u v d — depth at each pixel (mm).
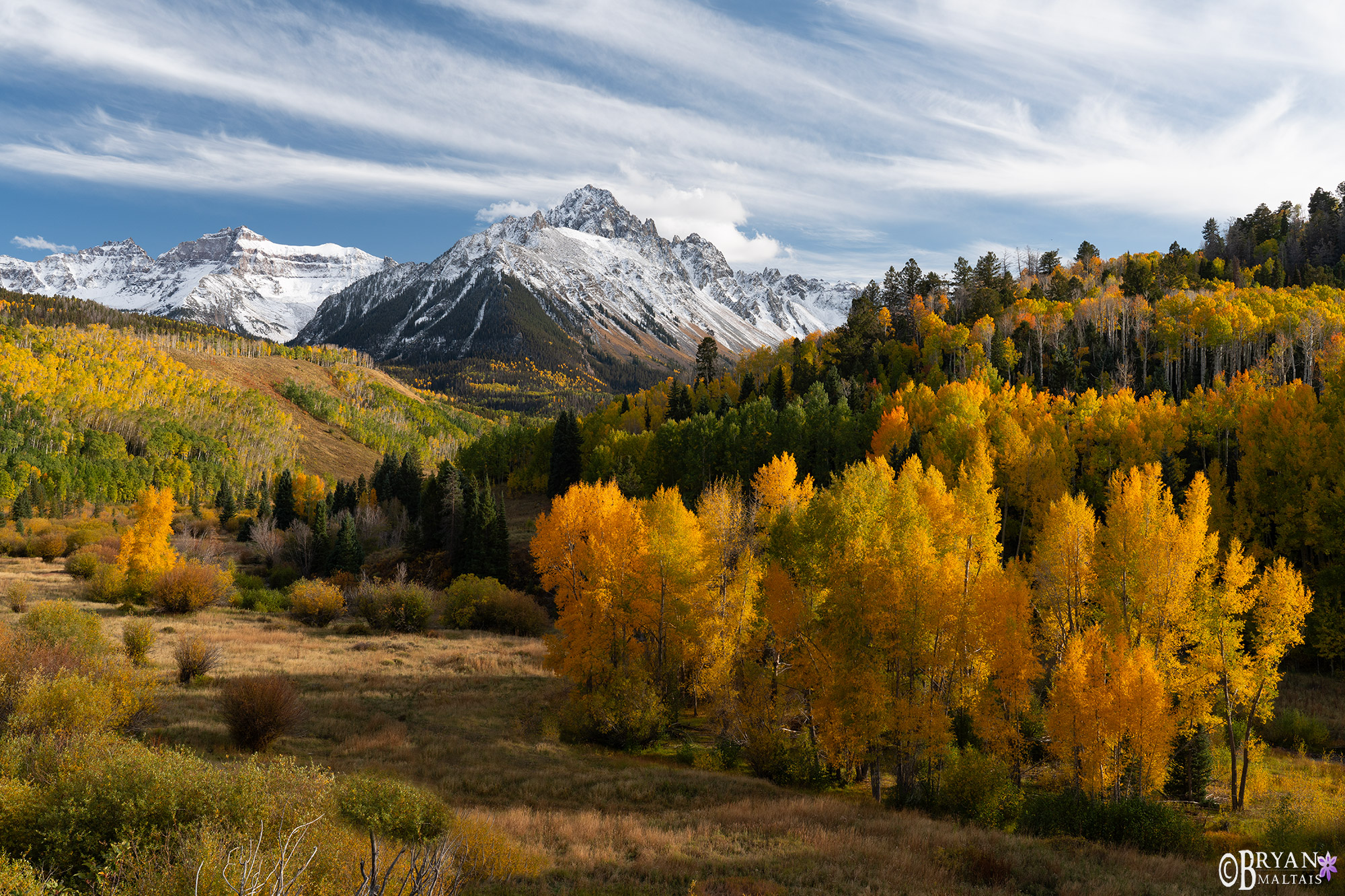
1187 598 30484
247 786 13211
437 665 46188
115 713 22141
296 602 60312
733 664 36031
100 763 13328
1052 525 32781
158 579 57500
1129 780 27453
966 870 18641
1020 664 27312
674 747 35281
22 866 10195
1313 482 50625
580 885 15555
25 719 17844
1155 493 33688
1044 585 33188
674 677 39188
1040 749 33094
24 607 46938
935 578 28109
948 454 68625
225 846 9914
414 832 15680
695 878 16656
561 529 40625
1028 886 17812
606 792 25375
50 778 13062
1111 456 67375
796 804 25000
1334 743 36281
